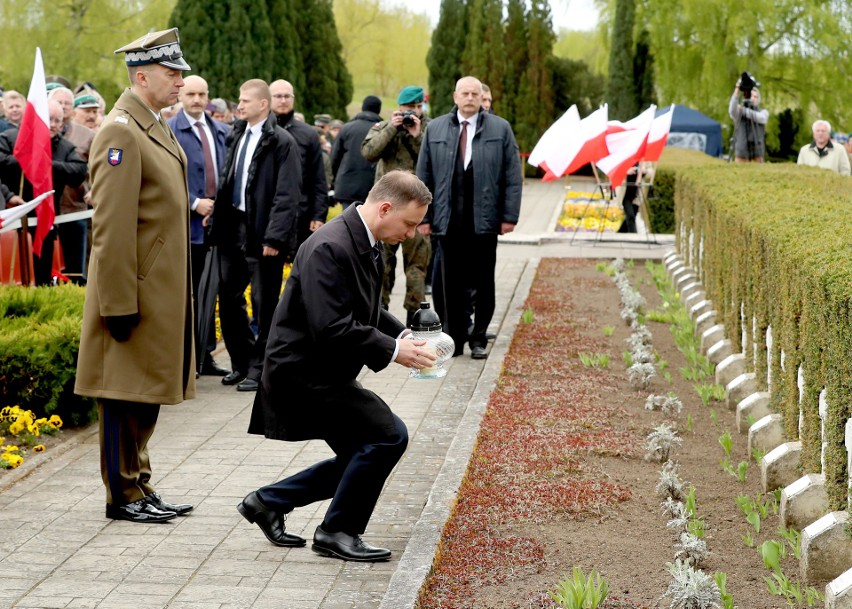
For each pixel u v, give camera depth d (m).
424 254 10.06
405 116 9.72
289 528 5.35
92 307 5.32
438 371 5.02
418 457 6.50
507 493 5.70
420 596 4.45
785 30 34.66
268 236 7.94
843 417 4.63
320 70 36.72
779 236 6.43
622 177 16.09
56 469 6.30
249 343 8.35
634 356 8.52
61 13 36.50
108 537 5.21
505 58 42.12
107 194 5.13
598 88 43.56
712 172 12.24
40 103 8.80
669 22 35.56
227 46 32.53
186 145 8.34
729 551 5.04
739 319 8.05
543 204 29.25
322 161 9.56
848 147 20.98
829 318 4.80
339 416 4.71
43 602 4.47
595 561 4.87
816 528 4.64
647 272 14.36
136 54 5.29
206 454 6.55
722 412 7.53
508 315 10.95
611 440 6.69
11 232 8.78
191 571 4.80
